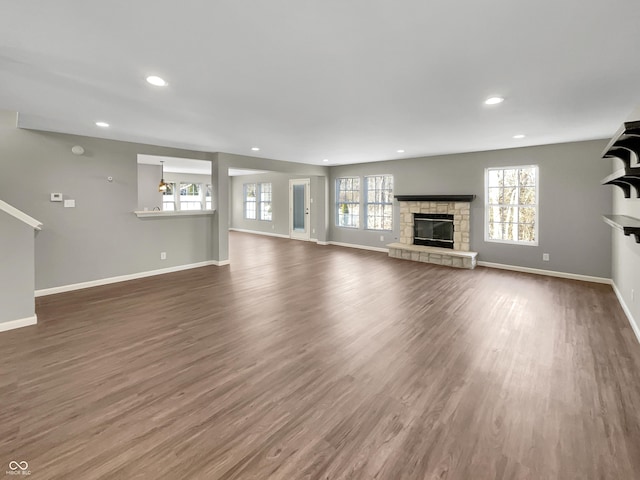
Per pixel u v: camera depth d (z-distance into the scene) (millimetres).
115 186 5094
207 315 3664
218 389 2223
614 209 4727
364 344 2926
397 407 2031
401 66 2326
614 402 2062
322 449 1686
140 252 5473
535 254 5711
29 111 3422
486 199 6246
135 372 2436
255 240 10250
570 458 1616
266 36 1912
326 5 1605
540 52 2115
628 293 3625
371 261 6914
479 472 1534
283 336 3098
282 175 10859
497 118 3699
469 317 3598
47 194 4445
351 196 8852
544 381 2314
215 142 5230
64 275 4629
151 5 1596
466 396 2143
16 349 2799
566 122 3883
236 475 1521
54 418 1910
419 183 7188
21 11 1636
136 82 2613
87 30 1835
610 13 1674
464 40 1962
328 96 2957
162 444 1714
